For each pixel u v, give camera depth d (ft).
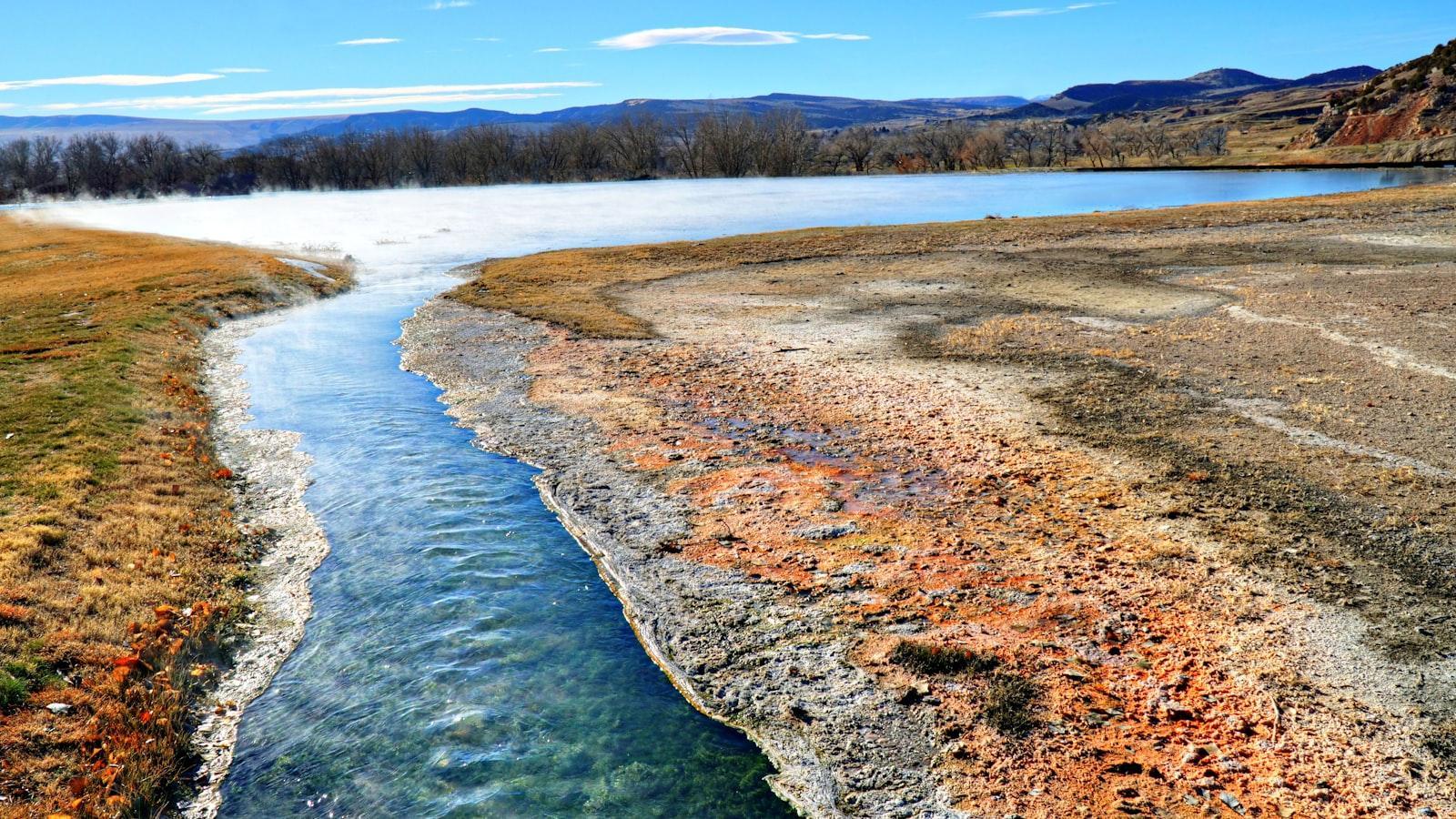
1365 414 46.73
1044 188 259.19
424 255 149.89
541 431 51.78
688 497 41.47
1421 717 24.27
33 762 23.32
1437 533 33.91
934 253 115.14
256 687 28.53
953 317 76.74
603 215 218.59
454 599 33.40
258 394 62.49
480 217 226.38
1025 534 35.99
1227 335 64.85
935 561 34.17
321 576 35.60
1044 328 70.44
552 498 42.47
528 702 27.30
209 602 32.76
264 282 105.50
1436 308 68.49
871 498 40.29
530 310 88.48
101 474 41.29
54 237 183.32
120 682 27.02
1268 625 28.81
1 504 36.91
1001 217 176.76
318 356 74.28
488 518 40.63
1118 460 42.63
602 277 109.81
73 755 23.86
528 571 35.50
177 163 456.86
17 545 33.04
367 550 37.76
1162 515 36.78
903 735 24.81
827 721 25.72
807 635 29.94
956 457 44.45
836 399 54.90
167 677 27.76
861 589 32.53
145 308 83.97
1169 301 78.13
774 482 42.52
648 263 119.55
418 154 437.17
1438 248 96.84
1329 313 69.36
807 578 33.58
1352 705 24.89
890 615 30.63
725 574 34.27
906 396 54.54
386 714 26.84
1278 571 32.01
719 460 45.65
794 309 83.71
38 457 42.80
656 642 30.32
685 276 108.17
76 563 33.12
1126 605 30.48
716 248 129.70
